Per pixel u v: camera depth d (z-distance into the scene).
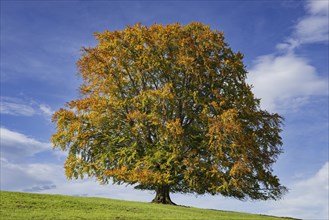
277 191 30.31
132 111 30.44
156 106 28.47
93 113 29.58
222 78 30.91
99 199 25.91
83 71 31.77
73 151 30.39
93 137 30.39
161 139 28.23
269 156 30.39
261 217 25.31
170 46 30.62
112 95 30.83
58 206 21.28
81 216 18.67
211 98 30.31
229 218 22.00
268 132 31.05
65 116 30.06
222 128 27.59
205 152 29.44
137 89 30.92
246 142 27.98
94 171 29.98
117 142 30.45
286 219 25.98
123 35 32.03
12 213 18.27
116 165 30.11
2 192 23.98
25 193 24.39
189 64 29.03
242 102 30.19
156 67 30.08
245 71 31.31
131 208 22.47
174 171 29.34
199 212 23.97
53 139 30.31
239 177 28.16
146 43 30.88
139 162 28.36
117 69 30.97
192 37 31.09
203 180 28.53
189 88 30.47
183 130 27.66
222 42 31.19
